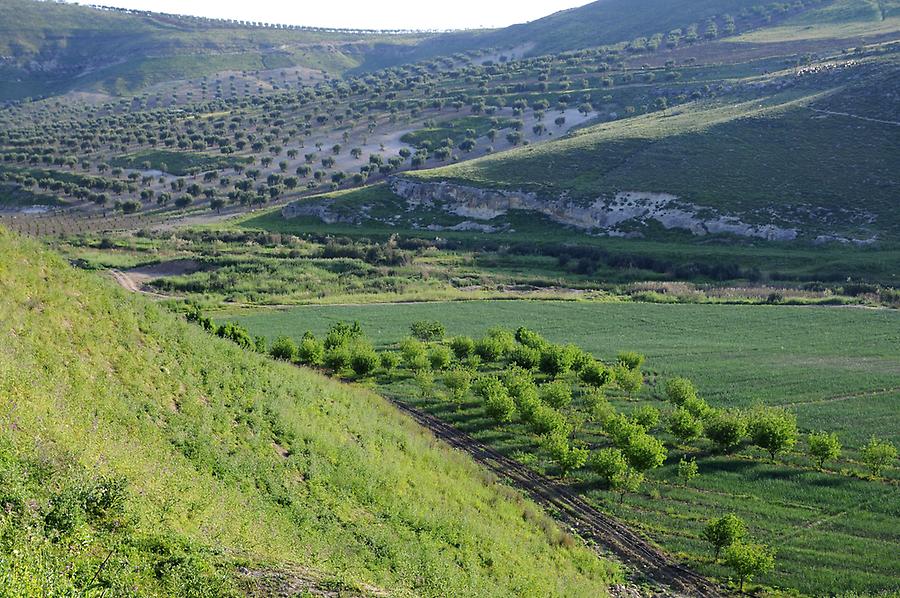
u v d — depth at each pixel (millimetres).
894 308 72500
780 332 65812
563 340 65875
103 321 26266
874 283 82812
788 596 29750
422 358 55625
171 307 76812
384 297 85250
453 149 187375
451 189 138125
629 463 39531
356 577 20828
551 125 193125
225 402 27766
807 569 31219
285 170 180500
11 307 22672
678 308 76000
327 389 37094
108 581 13594
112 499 16484
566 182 131500
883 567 31234
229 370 30422
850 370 54719
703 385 53062
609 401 50750
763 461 41375
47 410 19219
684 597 29797
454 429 45688
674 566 32094
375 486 28422
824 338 63281
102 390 22453
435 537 27141
